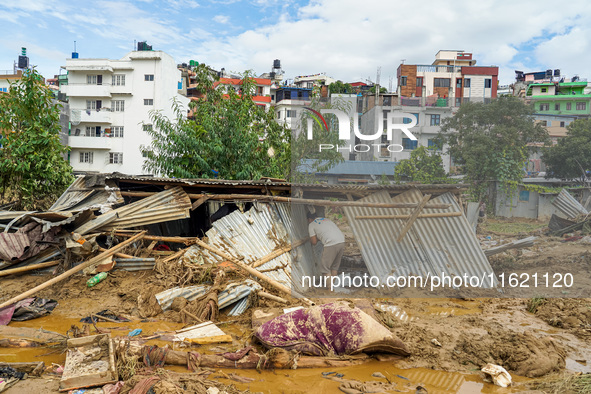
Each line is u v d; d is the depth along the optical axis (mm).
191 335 4859
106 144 35594
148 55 35531
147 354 4105
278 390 3578
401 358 4176
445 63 46000
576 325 4984
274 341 4281
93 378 3641
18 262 6863
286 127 16219
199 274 6676
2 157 10930
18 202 11188
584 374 3693
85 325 5066
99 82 36344
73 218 7332
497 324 4953
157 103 36125
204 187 8930
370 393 3488
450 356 4195
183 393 3451
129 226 7914
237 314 5723
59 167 11797
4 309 5477
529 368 3867
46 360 4230
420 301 5383
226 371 3975
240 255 7355
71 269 6523
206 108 15977
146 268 7145
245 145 14750
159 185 9164
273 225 8117
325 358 4094
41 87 11586
